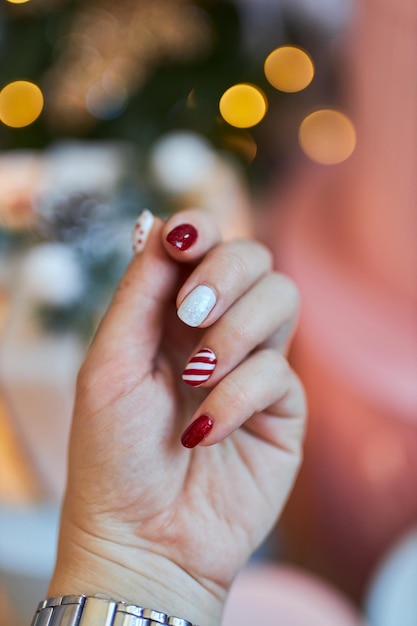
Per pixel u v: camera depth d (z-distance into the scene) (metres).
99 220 0.58
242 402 0.29
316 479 0.78
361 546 0.75
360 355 0.72
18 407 0.53
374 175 0.74
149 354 0.33
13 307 0.55
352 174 0.79
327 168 0.92
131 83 0.76
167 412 0.33
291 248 0.82
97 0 0.72
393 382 0.71
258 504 0.34
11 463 0.58
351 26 0.78
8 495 0.59
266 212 0.89
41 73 0.73
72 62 0.73
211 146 0.77
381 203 0.75
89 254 0.55
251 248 0.31
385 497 0.74
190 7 0.75
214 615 0.33
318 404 0.77
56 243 0.57
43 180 0.65
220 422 0.29
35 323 0.54
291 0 0.86
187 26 0.74
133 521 0.32
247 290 0.31
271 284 0.31
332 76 0.95
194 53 0.77
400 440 0.73
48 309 0.54
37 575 0.51
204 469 0.33
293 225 0.85
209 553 0.33
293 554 0.75
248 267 0.30
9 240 0.60
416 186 0.73
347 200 0.81
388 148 0.72
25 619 0.53
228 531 0.33
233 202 0.68
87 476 0.32
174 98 0.76
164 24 0.72
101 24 0.72
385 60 0.69
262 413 0.34
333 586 0.73
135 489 0.32
